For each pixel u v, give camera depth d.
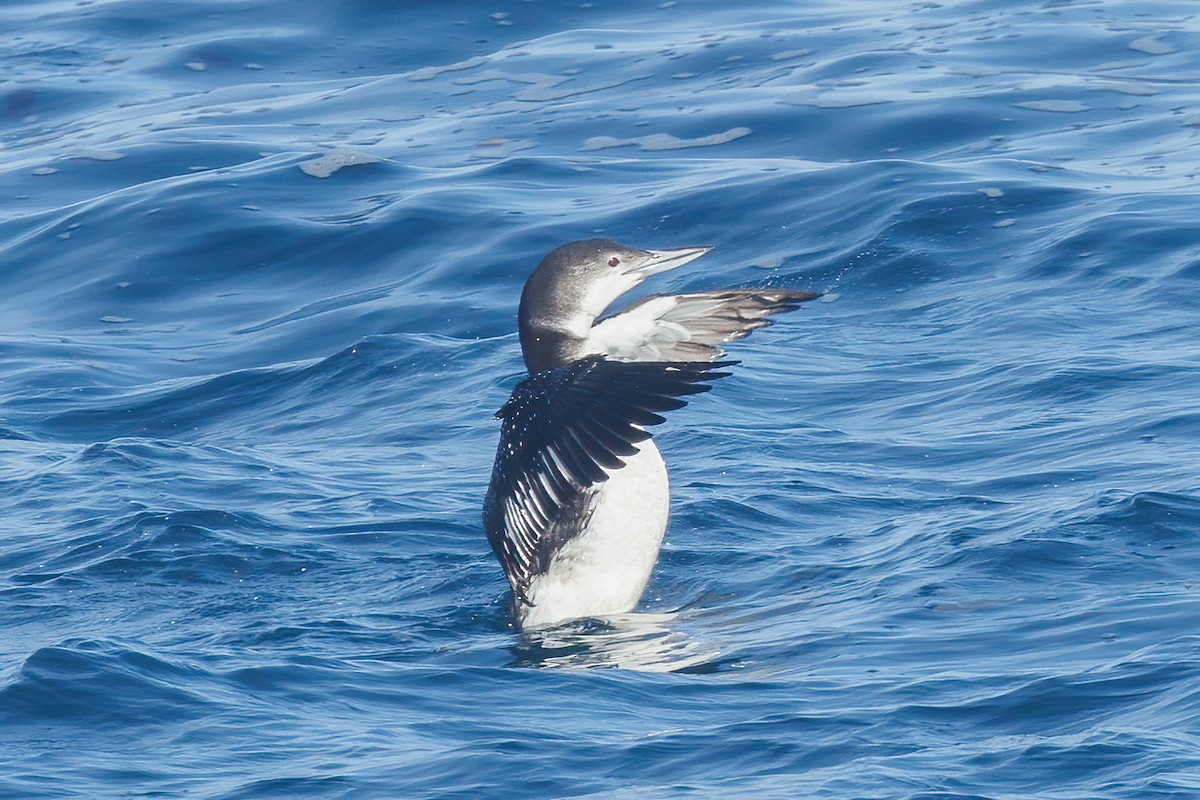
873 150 23.64
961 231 20.22
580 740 7.59
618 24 31.52
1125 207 20.11
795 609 9.86
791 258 20.17
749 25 30.61
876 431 14.30
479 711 8.14
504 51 30.47
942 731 7.42
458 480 13.89
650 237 21.17
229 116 27.89
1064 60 27.11
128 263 22.02
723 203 21.81
